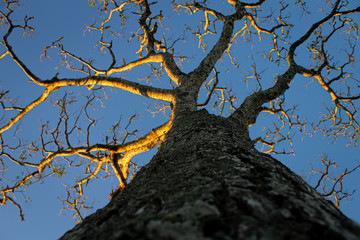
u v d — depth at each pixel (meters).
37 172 7.43
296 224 1.37
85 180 8.45
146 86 7.59
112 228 1.66
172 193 1.92
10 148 7.94
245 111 6.28
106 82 7.80
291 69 8.20
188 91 6.67
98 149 7.56
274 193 1.80
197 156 2.80
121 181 8.00
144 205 1.90
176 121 5.14
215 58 7.81
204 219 1.38
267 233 1.22
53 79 7.68
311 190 2.27
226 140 3.28
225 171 2.21
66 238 2.07
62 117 7.61
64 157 8.33
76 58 8.80
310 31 8.84
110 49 9.04
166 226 1.37
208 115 4.61
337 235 1.26
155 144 7.79
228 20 8.79
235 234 1.22
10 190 7.37
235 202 1.60
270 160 2.79
